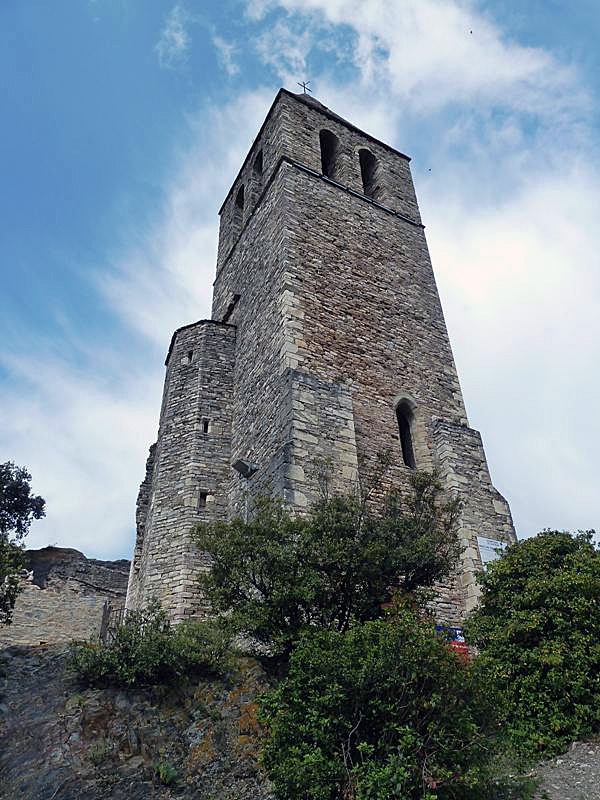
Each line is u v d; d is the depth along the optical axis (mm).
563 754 8148
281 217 18109
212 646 9367
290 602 9352
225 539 10062
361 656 7195
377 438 14617
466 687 7129
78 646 9992
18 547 11531
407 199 22688
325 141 23922
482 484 15039
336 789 6465
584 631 9078
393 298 18172
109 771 7176
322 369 14984
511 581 10023
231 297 20656
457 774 6574
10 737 7664
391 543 10180
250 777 7449
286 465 12461
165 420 17797
